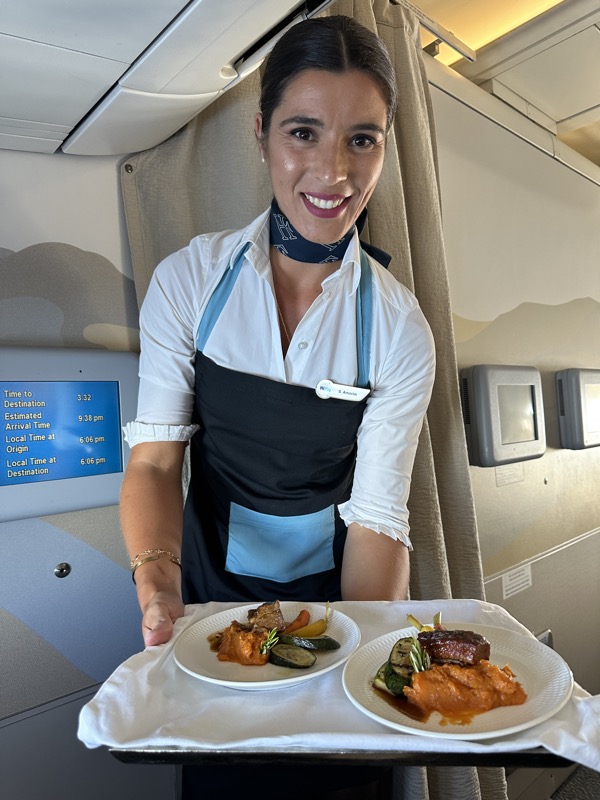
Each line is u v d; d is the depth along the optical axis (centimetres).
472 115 226
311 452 108
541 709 63
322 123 90
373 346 110
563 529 262
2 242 120
